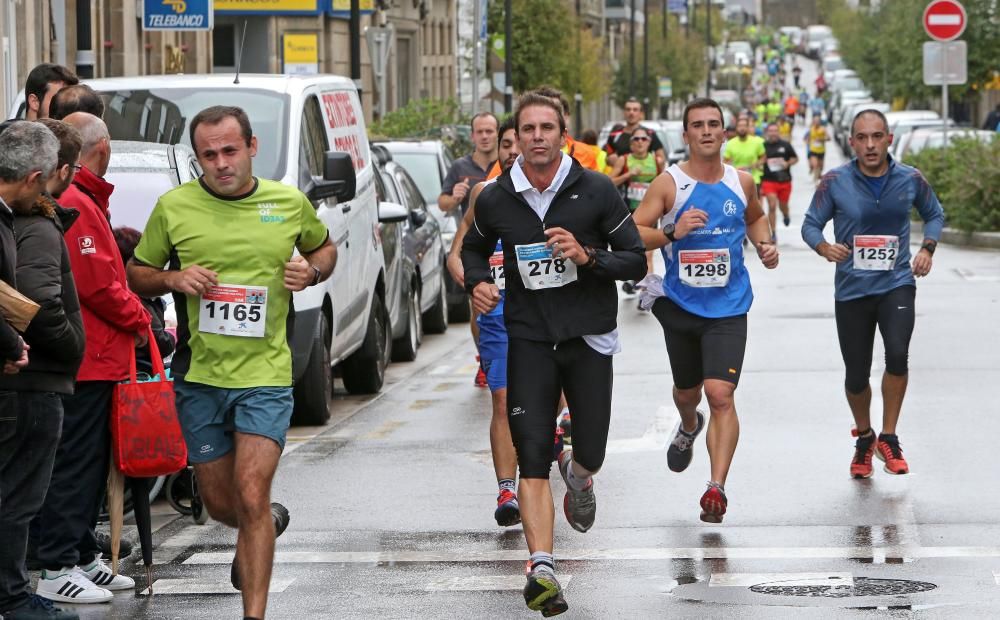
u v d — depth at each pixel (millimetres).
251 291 17109
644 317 47406
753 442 27719
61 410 17594
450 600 18484
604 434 18828
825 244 24938
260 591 16578
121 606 18656
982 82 117000
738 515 22422
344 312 32656
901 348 24500
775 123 78875
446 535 21766
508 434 22422
